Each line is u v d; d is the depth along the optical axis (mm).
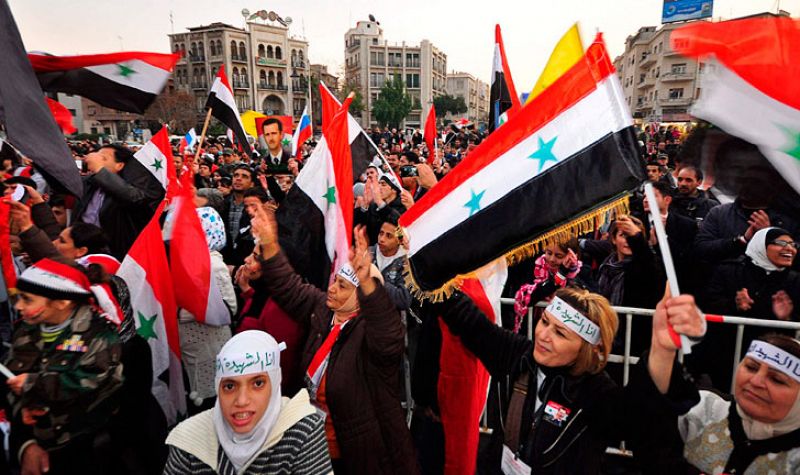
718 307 3080
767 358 1639
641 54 59969
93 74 3762
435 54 99375
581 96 1927
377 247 3625
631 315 3043
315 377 2463
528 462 1867
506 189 2107
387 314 2172
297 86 71812
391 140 22875
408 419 3531
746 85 1635
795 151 1553
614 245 3885
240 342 1772
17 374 2240
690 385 1546
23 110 2707
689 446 1869
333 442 2471
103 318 2344
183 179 3432
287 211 3365
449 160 11055
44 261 2246
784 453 1663
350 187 3248
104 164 4367
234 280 4074
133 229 4336
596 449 1787
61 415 2193
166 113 44688
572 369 1805
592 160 1863
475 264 2166
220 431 1776
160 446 2658
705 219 4023
